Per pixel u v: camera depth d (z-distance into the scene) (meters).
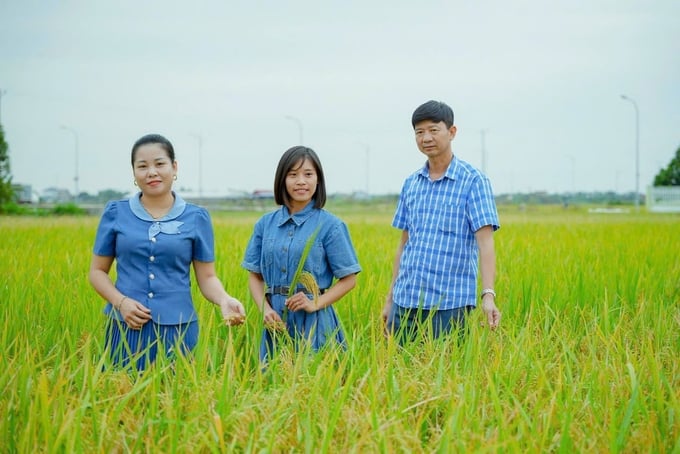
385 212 51.84
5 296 6.73
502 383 4.20
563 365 4.49
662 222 26.42
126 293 4.64
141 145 4.57
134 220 4.66
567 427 3.32
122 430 3.51
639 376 4.01
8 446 3.40
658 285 8.12
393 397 3.89
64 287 7.11
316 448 3.36
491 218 5.30
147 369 3.90
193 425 3.46
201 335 4.62
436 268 5.47
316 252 5.03
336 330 4.86
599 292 7.75
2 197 46.41
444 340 5.16
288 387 3.91
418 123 5.42
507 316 6.35
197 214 4.75
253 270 5.22
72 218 35.06
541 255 10.60
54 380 4.00
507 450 3.30
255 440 3.33
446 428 3.31
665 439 3.54
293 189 4.97
